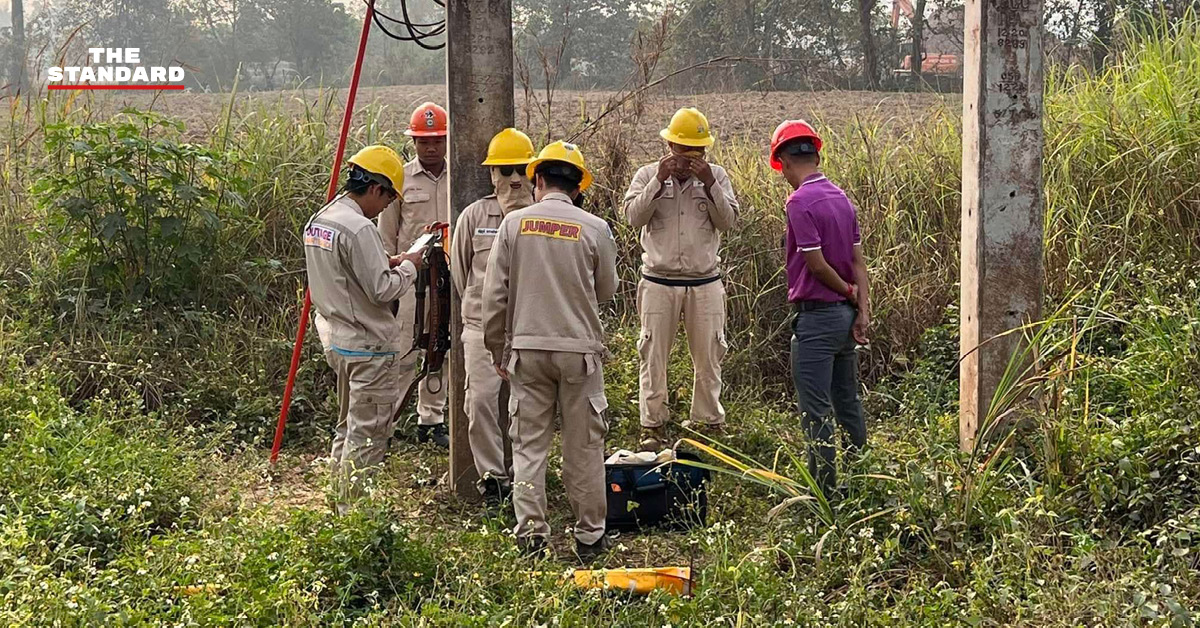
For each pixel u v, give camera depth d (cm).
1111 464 528
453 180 600
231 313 848
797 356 562
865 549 474
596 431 533
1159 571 444
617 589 477
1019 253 572
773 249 879
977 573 449
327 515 501
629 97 912
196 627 404
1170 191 815
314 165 938
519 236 521
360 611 455
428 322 649
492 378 598
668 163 662
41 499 524
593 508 537
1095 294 731
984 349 578
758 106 1512
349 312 555
